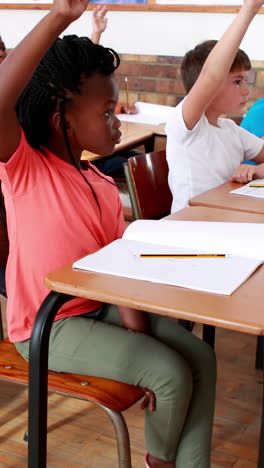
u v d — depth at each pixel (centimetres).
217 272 104
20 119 129
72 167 133
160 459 127
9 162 119
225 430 178
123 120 334
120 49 396
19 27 424
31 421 113
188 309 90
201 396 130
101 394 118
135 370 120
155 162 208
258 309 91
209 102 193
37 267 126
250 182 194
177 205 209
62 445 170
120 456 117
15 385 200
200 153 205
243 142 225
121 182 311
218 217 147
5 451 167
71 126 131
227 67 181
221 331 239
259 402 192
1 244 145
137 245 117
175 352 122
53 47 125
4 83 107
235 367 212
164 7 371
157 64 384
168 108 358
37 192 125
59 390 119
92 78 128
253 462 165
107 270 105
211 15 361
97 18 213
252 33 350
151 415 123
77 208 130
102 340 123
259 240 115
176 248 115
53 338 127
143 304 93
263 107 288
